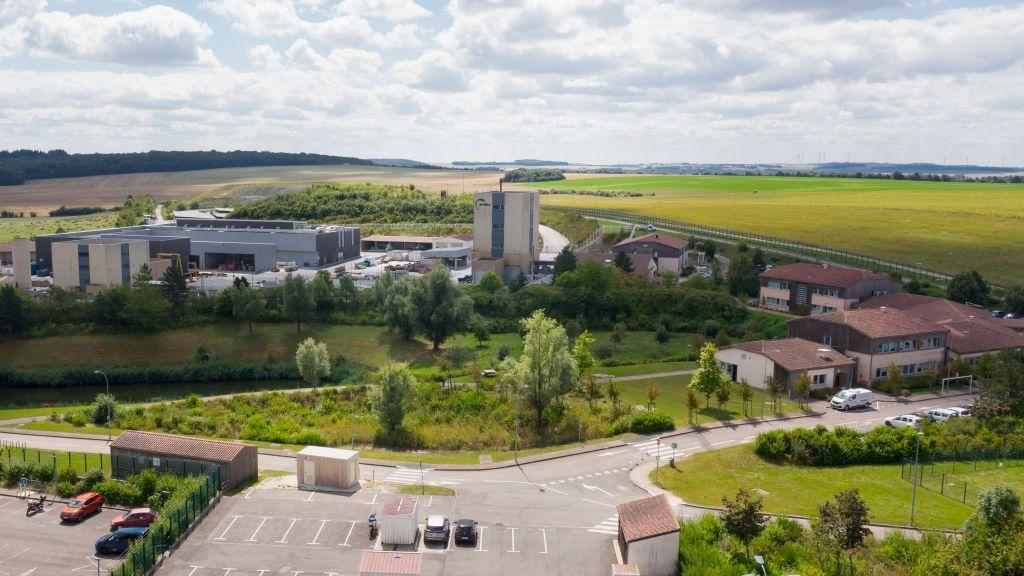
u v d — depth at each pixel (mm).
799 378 94375
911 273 164375
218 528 56844
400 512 55156
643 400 95000
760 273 155000
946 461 73438
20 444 78188
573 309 150375
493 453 77062
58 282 165500
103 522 58688
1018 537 47094
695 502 63062
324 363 112688
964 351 106125
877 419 86438
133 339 136375
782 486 66938
